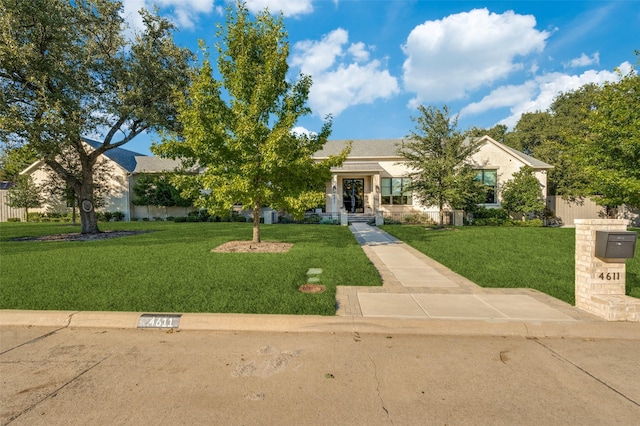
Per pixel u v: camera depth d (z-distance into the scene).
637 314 4.43
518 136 41.50
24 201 23.23
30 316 4.57
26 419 2.55
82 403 2.77
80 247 10.31
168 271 6.97
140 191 24.22
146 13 13.56
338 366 3.42
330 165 9.98
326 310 4.78
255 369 3.35
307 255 8.78
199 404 2.76
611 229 4.81
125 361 3.53
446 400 2.81
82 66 12.48
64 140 11.87
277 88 9.42
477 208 18.75
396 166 23.69
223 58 9.42
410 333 4.29
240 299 5.20
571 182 24.66
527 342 4.02
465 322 4.38
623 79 11.30
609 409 2.69
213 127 8.73
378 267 7.95
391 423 2.51
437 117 16.42
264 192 9.18
